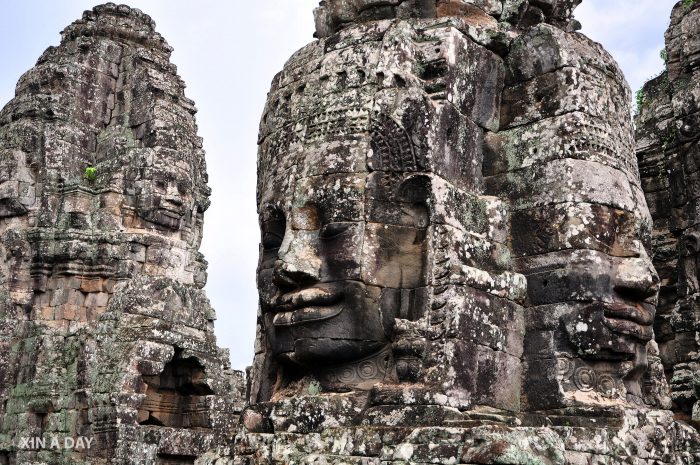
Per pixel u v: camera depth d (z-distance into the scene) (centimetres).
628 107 887
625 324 774
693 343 1088
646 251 825
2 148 1967
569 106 817
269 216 855
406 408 717
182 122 1994
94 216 1877
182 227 1966
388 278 779
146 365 1608
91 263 1828
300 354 785
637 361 791
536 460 635
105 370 1620
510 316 785
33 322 1808
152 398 1655
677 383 1070
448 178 793
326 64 854
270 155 885
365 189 791
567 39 842
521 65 856
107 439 1562
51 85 2008
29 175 1936
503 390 768
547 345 780
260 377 878
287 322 792
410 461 658
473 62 839
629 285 782
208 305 1786
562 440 699
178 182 1923
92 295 1822
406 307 770
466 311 745
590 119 816
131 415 1567
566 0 960
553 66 835
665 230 1193
